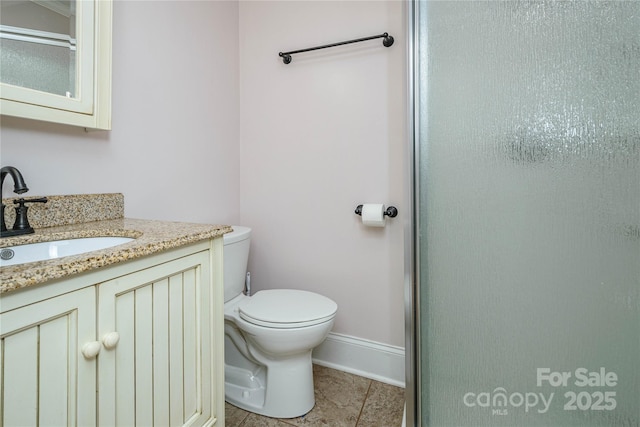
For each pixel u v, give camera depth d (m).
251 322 1.30
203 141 1.66
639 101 0.85
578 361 0.93
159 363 0.82
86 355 0.64
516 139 0.98
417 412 1.13
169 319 0.85
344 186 1.68
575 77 0.91
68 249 0.92
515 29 0.98
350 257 1.69
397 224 1.58
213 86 1.72
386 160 1.58
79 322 0.64
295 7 1.77
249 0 1.90
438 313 1.10
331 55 1.68
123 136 1.27
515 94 0.98
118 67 1.24
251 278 1.93
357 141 1.64
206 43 1.67
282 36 1.80
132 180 1.31
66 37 1.04
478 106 1.03
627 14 0.86
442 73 1.08
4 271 0.55
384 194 1.59
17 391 0.56
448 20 1.07
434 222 1.10
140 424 0.77
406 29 1.12
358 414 1.38
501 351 1.02
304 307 1.38
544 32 0.95
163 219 1.44
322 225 1.74
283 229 1.84
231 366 1.54
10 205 0.93
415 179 1.11
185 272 0.90
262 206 1.89
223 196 1.80
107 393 0.70
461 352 1.07
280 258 1.86
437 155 1.09
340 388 1.57
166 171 1.45
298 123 1.78
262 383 1.49
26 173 0.98
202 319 0.95
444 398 1.10
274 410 1.36
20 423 0.56
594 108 0.89
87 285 0.65
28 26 0.96
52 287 0.60
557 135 0.94
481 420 1.05
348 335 1.72
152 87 1.38
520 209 0.98
